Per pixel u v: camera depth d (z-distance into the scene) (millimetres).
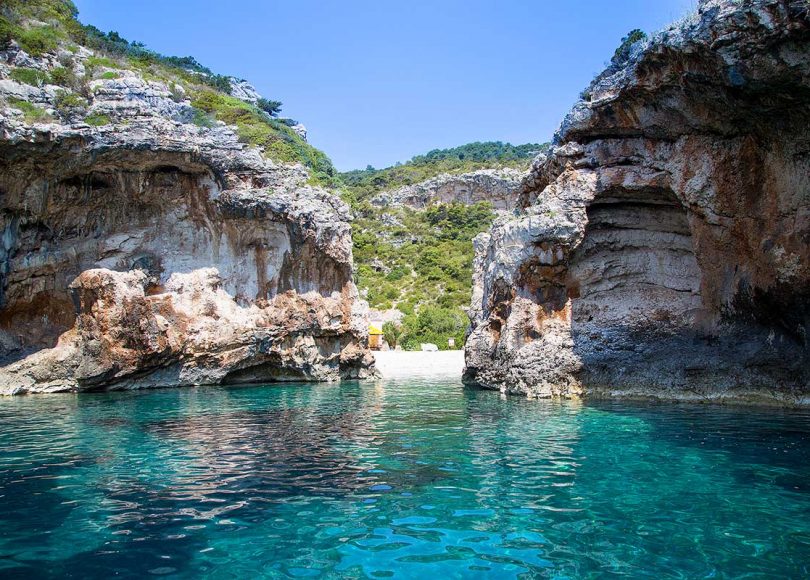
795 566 6027
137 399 20438
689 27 13961
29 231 23812
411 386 25250
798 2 11617
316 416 16141
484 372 23188
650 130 17828
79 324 24047
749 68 13180
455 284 68250
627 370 18672
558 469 9797
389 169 139250
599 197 19141
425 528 7176
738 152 16641
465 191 113000
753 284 16719
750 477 9164
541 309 20141
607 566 6070
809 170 14969
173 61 59031
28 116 22906
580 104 18641
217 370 25828
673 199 18750
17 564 6188
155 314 24781
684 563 6121
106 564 6191
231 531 7117
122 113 26594
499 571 5980
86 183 24688
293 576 5906
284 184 26734
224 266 27141
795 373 16219
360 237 84312
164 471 9945
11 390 22297
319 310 27453
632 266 19984
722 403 16859
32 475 9695
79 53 34656
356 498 8367
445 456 10898
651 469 9695
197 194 26500
